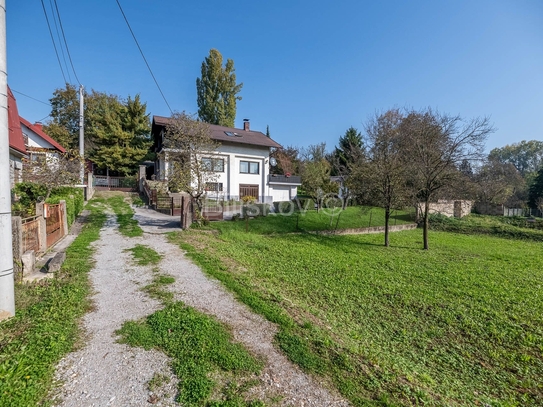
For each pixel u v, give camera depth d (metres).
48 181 12.30
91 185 23.75
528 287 7.83
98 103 36.94
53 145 24.03
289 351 3.57
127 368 3.11
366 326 5.38
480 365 4.39
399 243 14.77
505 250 13.60
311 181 24.86
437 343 4.96
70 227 11.33
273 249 10.80
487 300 6.80
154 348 3.49
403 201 13.72
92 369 3.07
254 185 26.88
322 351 3.65
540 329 5.48
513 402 3.60
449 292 7.30
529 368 4.33
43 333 3.62
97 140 30.58
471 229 20.14
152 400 2.66
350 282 7.68
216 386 2.87
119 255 7.81
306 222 16.95
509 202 33.03
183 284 5.82
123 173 31.42
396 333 5.23
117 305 4.71
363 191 15.02
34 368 2.94
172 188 13.40
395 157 13.92
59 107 37.09
